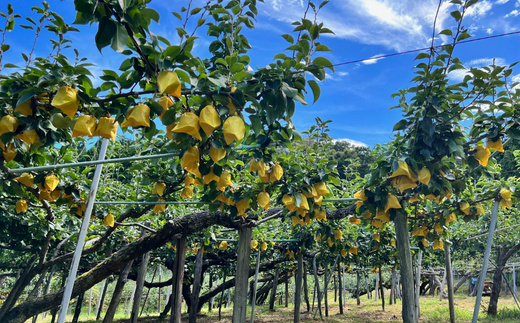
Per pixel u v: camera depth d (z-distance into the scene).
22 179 3.26
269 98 2.15
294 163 3.81
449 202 5.28
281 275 16.44
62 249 6.70
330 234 6.47
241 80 2.14
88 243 5.31
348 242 7.62
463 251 12.41
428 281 20.61
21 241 5.48
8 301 4.58
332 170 4.07
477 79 3.22
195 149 2.38
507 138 3.52
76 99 1.90
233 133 1.94
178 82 1.76
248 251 4.82
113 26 1.62
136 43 1.72
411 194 4.24
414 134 3.55
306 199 3.85
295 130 2.89
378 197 4.02
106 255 7.16
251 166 3.04
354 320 9.97
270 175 3.44
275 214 5.27
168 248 9.36
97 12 1.60
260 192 3.90
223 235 8.49
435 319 9.43
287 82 2.16
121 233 6.63
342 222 7.28
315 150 5.15
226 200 3.84
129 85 1.98
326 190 3.89
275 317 11.36
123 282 6.25
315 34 2.29
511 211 8.02
